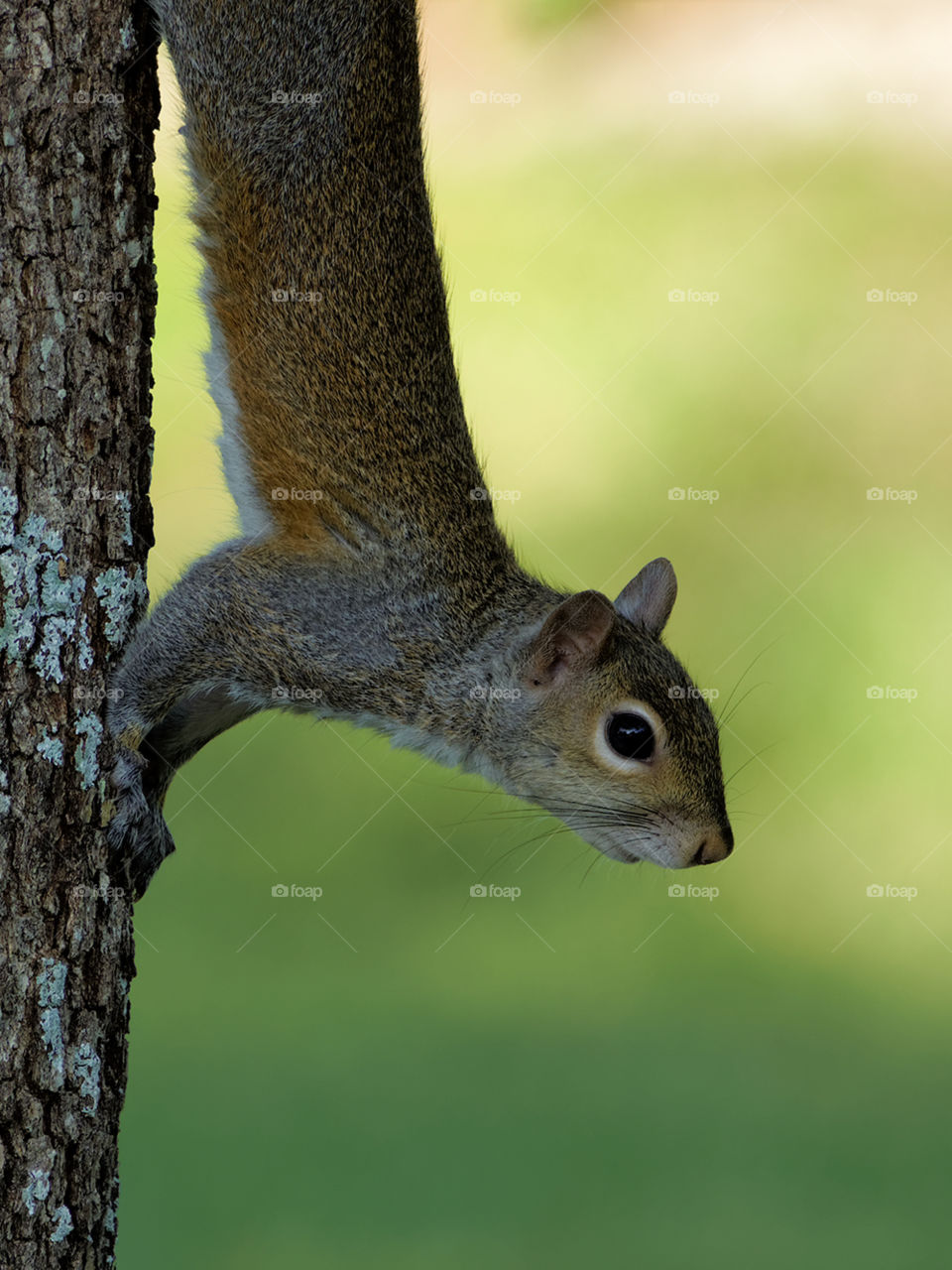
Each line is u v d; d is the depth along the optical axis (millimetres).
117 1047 5734
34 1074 5496
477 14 21266
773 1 21938
